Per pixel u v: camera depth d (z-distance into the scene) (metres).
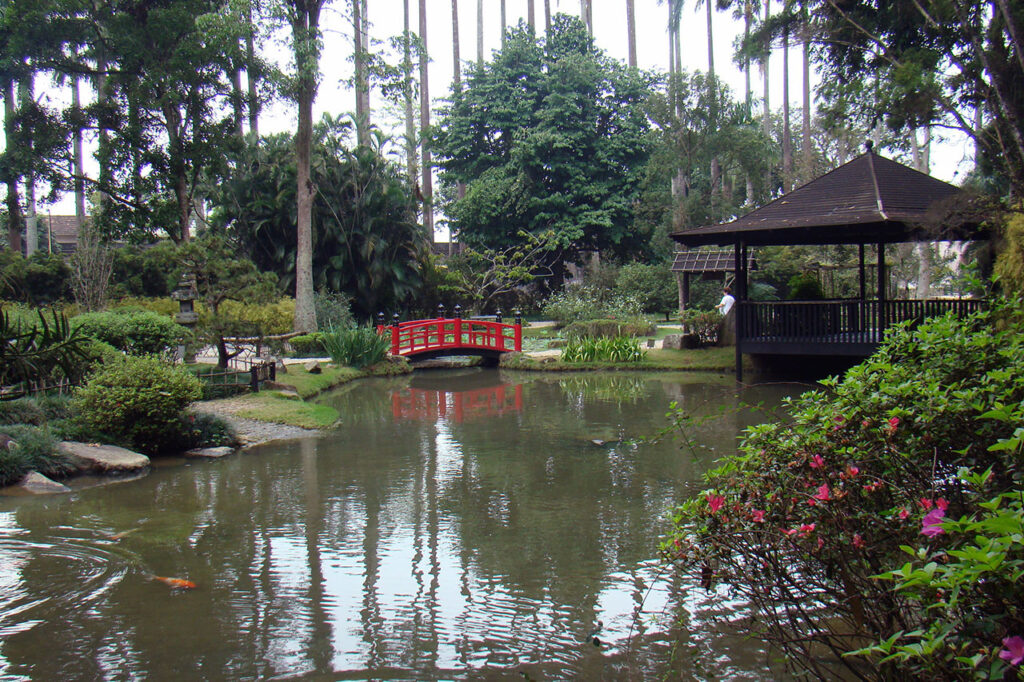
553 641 4.77
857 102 14.17
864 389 3.52
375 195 27.31
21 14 21.41
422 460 9.96
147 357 10.79
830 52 13.95
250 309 20.84
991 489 2.95
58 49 22.23
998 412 2.63
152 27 21.75
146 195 23.64
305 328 22.69
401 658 4.61
